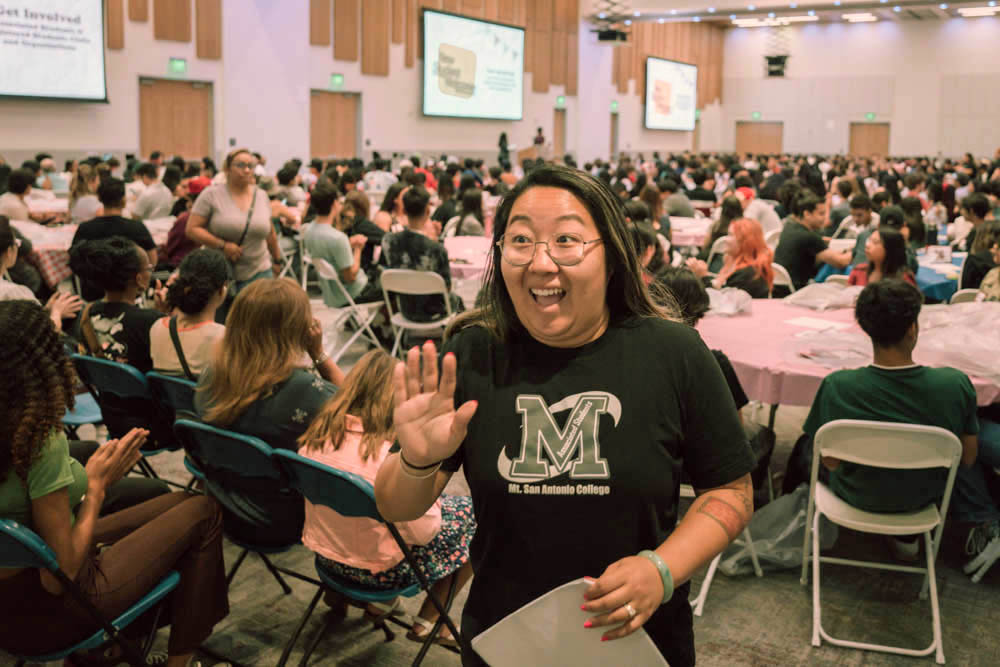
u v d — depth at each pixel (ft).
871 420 9.34
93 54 42.50
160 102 47.47
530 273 3.98
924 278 18.69
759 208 29.68
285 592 9.83
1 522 5.73
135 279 11.04
